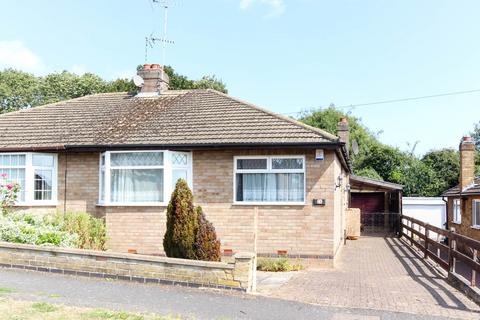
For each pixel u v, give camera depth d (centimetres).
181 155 1467
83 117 1778
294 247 1376
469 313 839
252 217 1409
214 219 1433
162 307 795
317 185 1377
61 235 1223
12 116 1855
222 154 1445
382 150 4069
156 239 1440
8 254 1080
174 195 1066
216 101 1764
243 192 1435
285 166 1413
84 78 4559
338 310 833
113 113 1791
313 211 1373
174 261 962
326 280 1146
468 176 2373
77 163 1552
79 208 1537
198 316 751
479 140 4922
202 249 1043
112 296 854
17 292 844
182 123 1578
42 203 1533
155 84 1966
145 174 1474
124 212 1463
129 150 1463
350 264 1456
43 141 1579
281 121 1496
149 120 1647
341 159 1648
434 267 1378
